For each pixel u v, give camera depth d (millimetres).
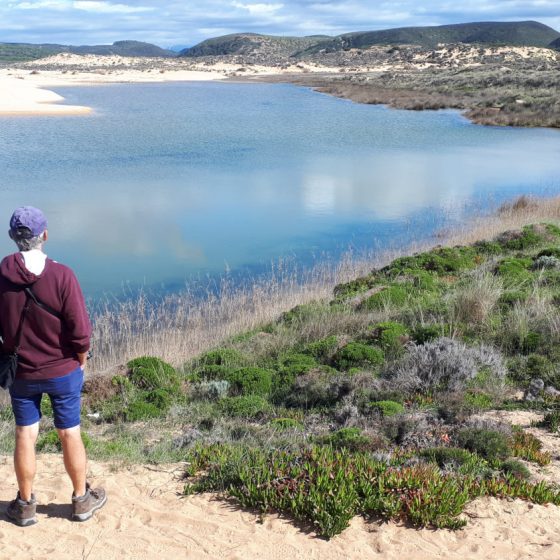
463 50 165125
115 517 4168
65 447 3988
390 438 6246
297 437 6457
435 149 39375
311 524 4121
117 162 33844
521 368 8539
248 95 87812
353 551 3852
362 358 9438
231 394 8875
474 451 5562
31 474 3969
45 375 3781
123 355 11359
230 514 4254
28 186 27516
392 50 195875
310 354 10141
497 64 118938
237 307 14133
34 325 3689
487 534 4066
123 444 6137
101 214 23109
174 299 15008
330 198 25938
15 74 132750
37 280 3645
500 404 7379
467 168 32875
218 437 6363
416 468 4758
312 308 12641
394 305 12203
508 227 19953
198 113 61531
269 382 8969
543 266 14258
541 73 90688
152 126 50250
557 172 31578
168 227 21547
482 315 10500
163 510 4281
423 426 6309
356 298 13023
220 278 16703
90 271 17141
